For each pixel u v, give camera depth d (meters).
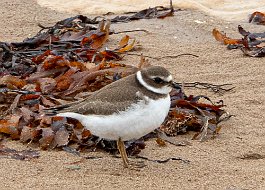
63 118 12.29
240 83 15.02
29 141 12.17
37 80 14.05
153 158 11.62
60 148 11.90
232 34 18.16
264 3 20.47
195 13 19.64
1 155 11.50
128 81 10.79
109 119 10.48
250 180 10.78
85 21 18.30
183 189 10.39
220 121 12.95
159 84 10.54
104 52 16.02
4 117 12.79
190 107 13.17
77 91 13.52
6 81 13.80
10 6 19.88
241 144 12.22
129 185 10.48
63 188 10.30
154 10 19.31
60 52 15.78
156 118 10.55
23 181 10.52
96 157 11.62
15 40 17.36
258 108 13.75
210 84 14.77
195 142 12.35
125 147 11.78
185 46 17.30
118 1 20.52
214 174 10.99
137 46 17.11
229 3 20.48
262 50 16.56
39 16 19.28
